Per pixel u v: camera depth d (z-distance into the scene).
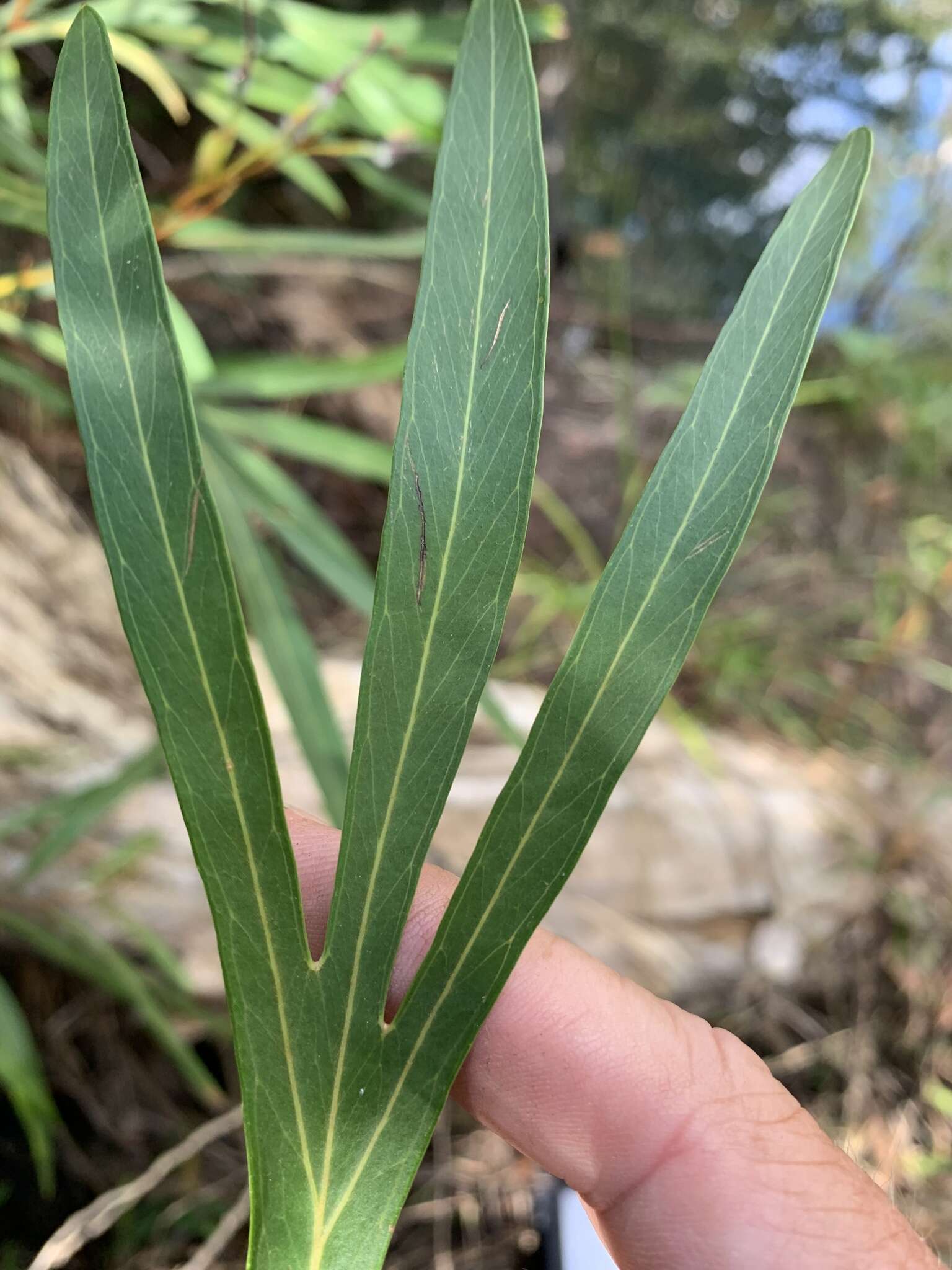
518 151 0.08
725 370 0.09
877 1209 0.12
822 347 0.55
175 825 0.25
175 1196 0.24
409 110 0.22
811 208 0.08
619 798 0.30
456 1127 0.28
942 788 0.36
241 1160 0.26
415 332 0.08
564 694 0.09
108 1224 0.18
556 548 0.42
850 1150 0.30
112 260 0.08
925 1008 0.33
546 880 0.09
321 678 0.20
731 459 0.08
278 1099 0.09
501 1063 0.13
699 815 0.31
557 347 0.51
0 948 0.23
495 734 0.30
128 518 0.08
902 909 0.33
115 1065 0.25
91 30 0.08
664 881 0.30
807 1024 0.32
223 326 0.38
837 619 0.44
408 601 0.09
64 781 0.24
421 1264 0.26
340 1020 0.09
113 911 0.23
